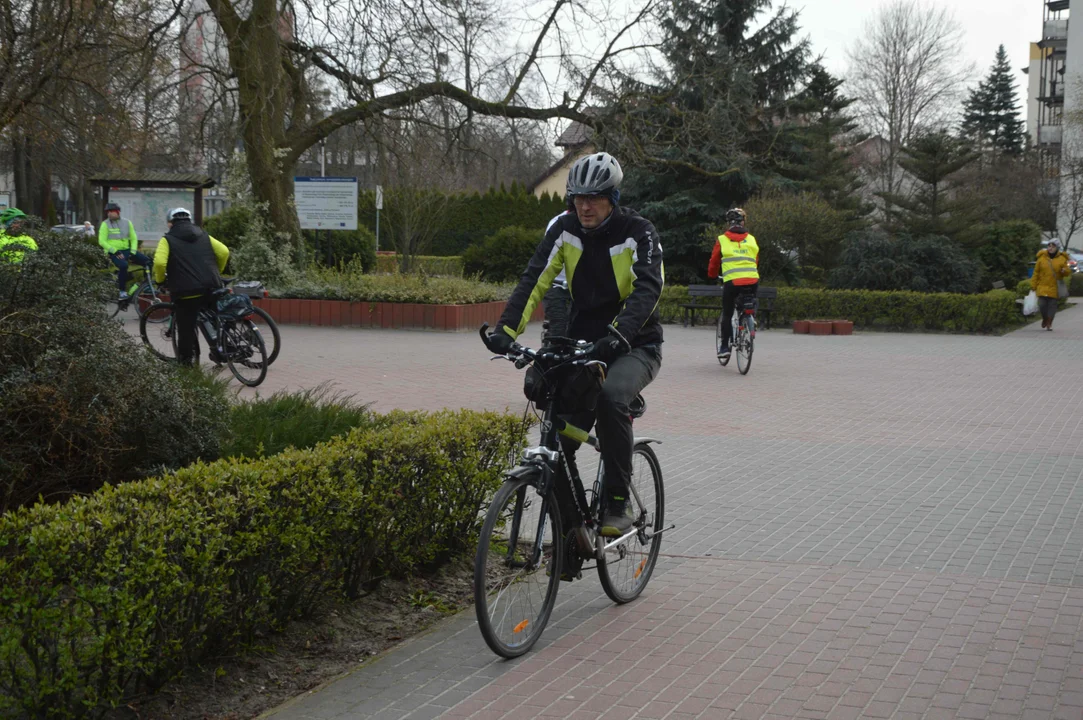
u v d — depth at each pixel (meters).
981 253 30.97
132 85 17.52
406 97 21.62
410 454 5.10
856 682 4.20
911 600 5.21
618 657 4.50
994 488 7.75
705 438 9.76
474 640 4.71
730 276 14.54
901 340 20.33
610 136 23.42
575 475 4.87
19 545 3.41
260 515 4.16
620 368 4.88
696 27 32.91
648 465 5.46
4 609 3.34
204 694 4.07
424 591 5.31
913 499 7.41
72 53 10.58
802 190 31.56
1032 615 4.98
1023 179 55.53
